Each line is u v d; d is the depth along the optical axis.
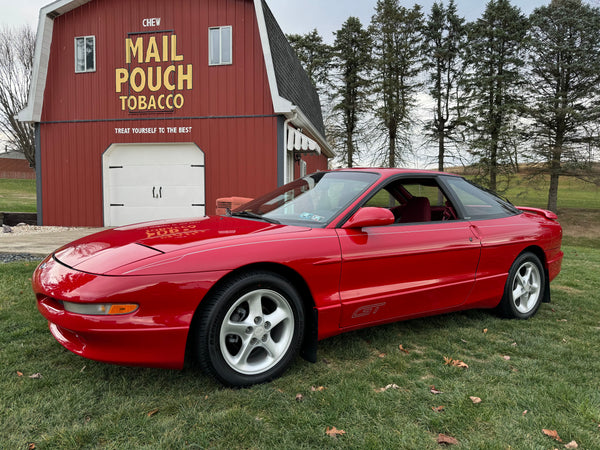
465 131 27.67
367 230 2.92
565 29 25.59
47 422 1.98
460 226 3.43
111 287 2.10
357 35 31.84
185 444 1.85
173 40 10.77
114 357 2.13
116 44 11.01
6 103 26.52
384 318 2.96
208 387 2.38
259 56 10.50
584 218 29.81
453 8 28.08
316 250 2.61
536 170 26.97
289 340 2.55
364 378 2.56
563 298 4.72
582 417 2.16
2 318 3.41
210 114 10.75
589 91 25.14
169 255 2.26
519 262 3.81
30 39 26.55
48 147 11.42
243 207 3.58
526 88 26.52
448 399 2.32
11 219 11.96
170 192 11.15
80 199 11.38
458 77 28.28
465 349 3.13
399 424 2.06
